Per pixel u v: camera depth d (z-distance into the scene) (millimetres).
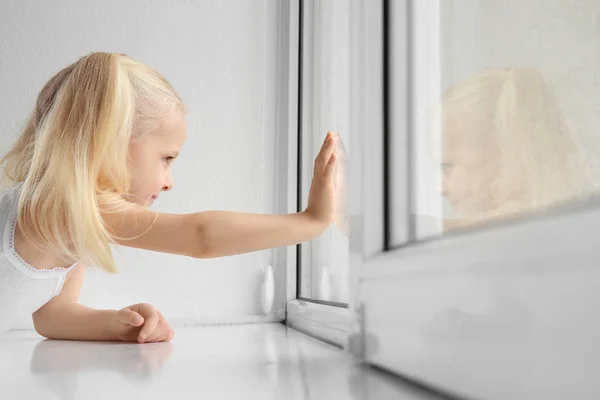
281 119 1281
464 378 325
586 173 275
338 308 772
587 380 223
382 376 463
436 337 365
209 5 1281
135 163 895
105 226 805
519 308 270
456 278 337
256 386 435
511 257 278
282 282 1228
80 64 892
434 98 476
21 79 1186
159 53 1249
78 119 846
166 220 783
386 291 464
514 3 356
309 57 1191
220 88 1268
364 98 574
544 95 317
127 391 426
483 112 389
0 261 845
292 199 1241
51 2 1211
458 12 438
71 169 818
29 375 515
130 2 1245
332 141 760
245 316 1203
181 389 430
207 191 1239
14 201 863
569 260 235
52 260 887
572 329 232
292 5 1289
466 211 411
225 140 1257
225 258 1226
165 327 868
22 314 913
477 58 404
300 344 765
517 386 270
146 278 1192
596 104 272
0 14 1191
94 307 1165
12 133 1170
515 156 343
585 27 283
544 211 305
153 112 907
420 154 500
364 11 587
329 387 419
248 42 1290
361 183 555
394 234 526
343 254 853
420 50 511
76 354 702
